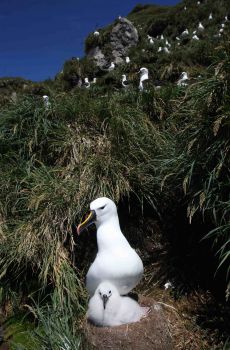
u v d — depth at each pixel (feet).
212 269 13.14
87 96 17.97
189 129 12.92
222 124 11.73
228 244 11.57
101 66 46.32
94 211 10.48
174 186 13.73
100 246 10.41
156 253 14.14
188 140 12.78
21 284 13.75
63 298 12.39
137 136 15.42
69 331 11.47
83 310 12.29
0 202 14.88
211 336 11.34
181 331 11.43
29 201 14.24
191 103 13.00
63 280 12.83
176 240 14.25
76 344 10.94
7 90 50.98
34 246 13.33
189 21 58.70
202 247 13.67
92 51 48.60
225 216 11.66
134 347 9.36
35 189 14.25
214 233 12.07
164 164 13.37
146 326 9.57
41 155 15.99
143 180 14.61
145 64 35.42
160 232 14.65
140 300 10.99
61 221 13.66
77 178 14.43
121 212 14.85
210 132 12.09
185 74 21.91
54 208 13.76
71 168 14.80
